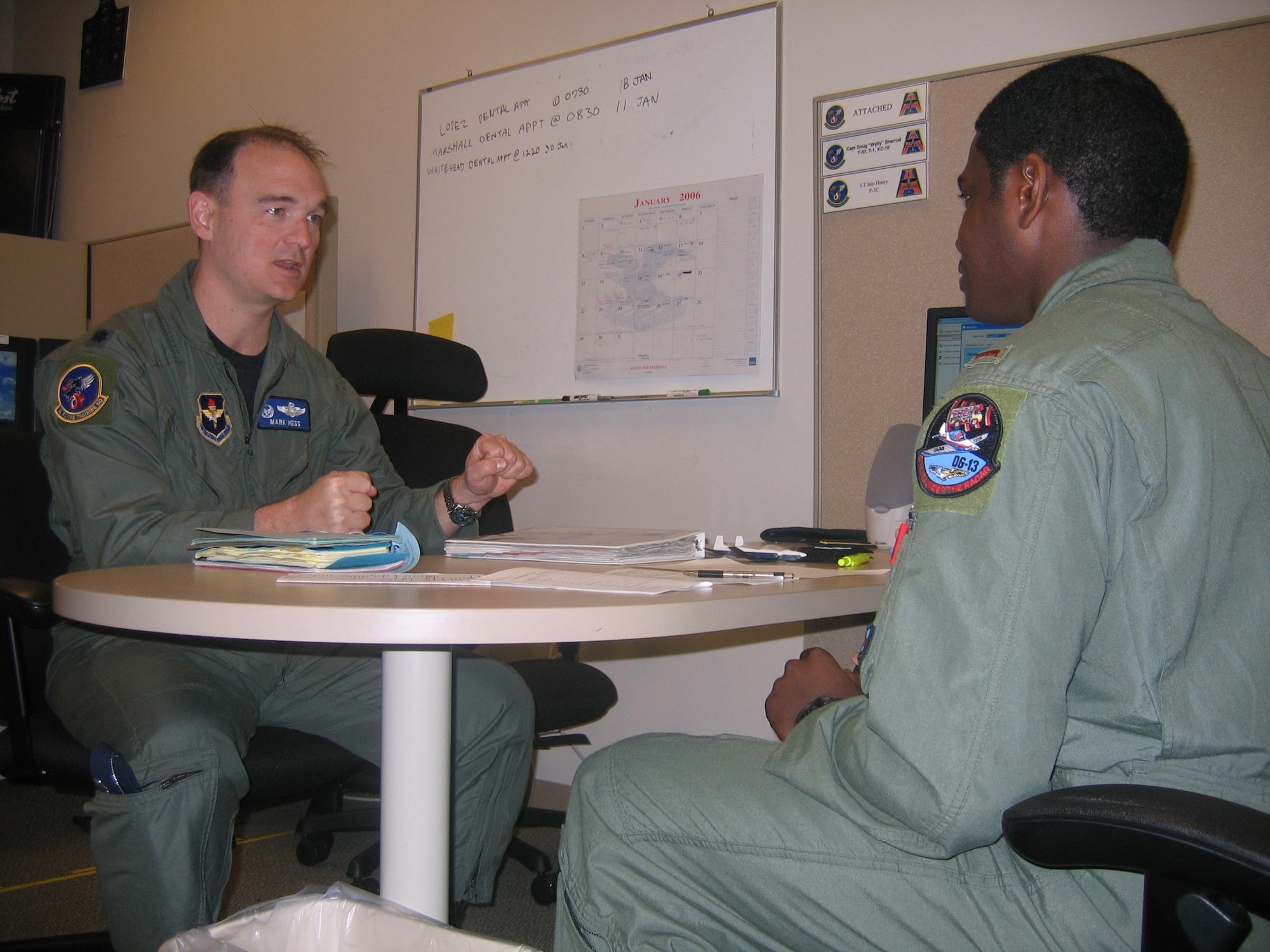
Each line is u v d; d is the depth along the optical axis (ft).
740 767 2.48
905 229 6.37
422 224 8.58
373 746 4.24
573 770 7.65
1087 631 1.99
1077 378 2.04
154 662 3.72
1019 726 1.88
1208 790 1.92
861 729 2.12
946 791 1.90
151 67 10.69
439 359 6.38
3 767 3.99
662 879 2.38
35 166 11.18
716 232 7.07
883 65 6.50
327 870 6.11
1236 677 1.96
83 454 3.77
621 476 7.53
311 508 3.44
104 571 3.10
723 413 7.10
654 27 7.45
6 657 3.89
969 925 2.06
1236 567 2.02
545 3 8.02
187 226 9.90
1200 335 2.22
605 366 7.54
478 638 2.13
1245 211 5.36
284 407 4.92
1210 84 5.45
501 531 6.45
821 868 2.20
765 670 6.82
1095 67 2.64
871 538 5.46
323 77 9.37
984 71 6.09
